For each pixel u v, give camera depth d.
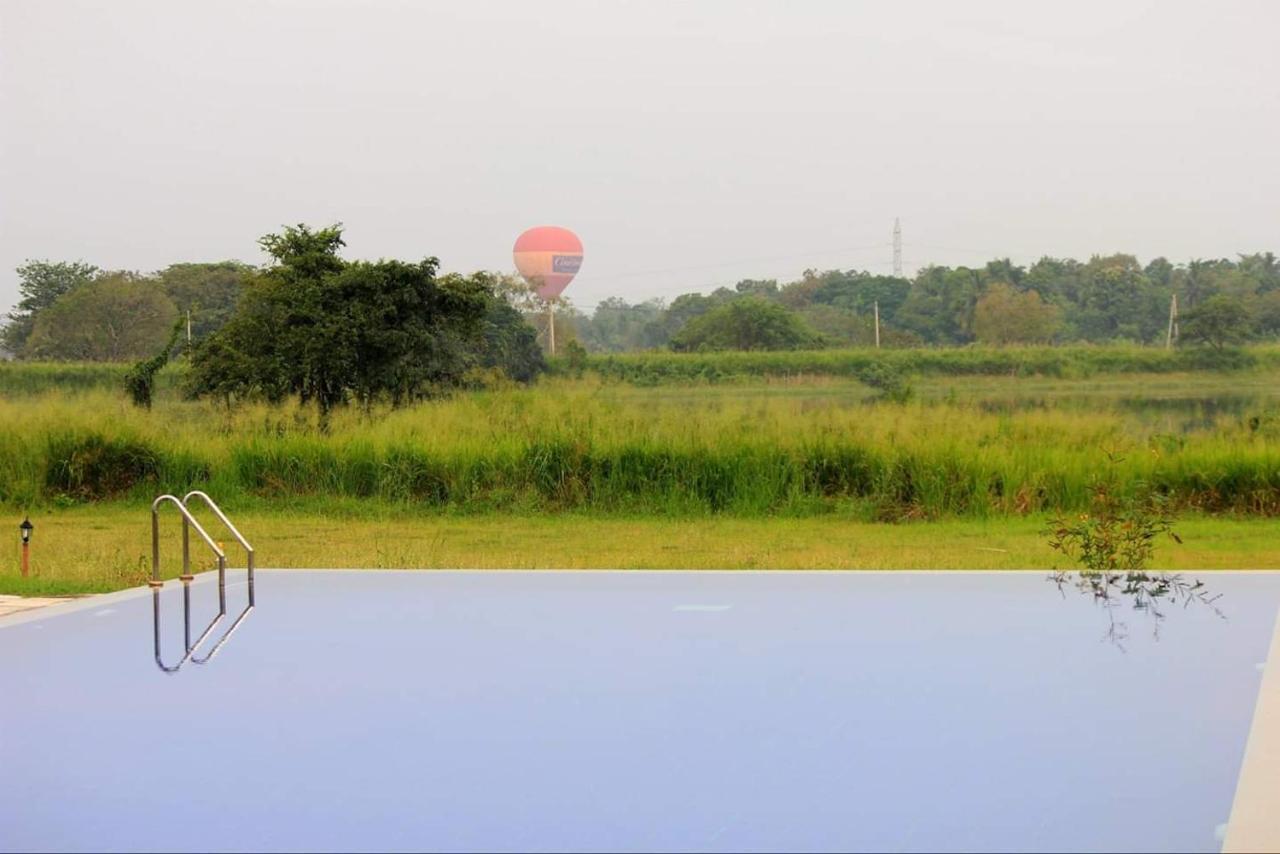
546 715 6.51
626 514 16.91
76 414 19.86
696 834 4.79
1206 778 5.41
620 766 5.64
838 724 6.30
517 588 10.48
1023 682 7.14
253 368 24.31
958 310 75.44
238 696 6.91
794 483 17.23
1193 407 36.16
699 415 19.39
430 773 5.57
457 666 7.62
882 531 15.19
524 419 19.58
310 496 18.02
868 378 47.72
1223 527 15.27
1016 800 5.14
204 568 11.87
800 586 10.53
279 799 5.23
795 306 85.56
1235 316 54.78
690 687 7.08
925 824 4.88
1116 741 5.97
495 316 43.03
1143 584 10.52
